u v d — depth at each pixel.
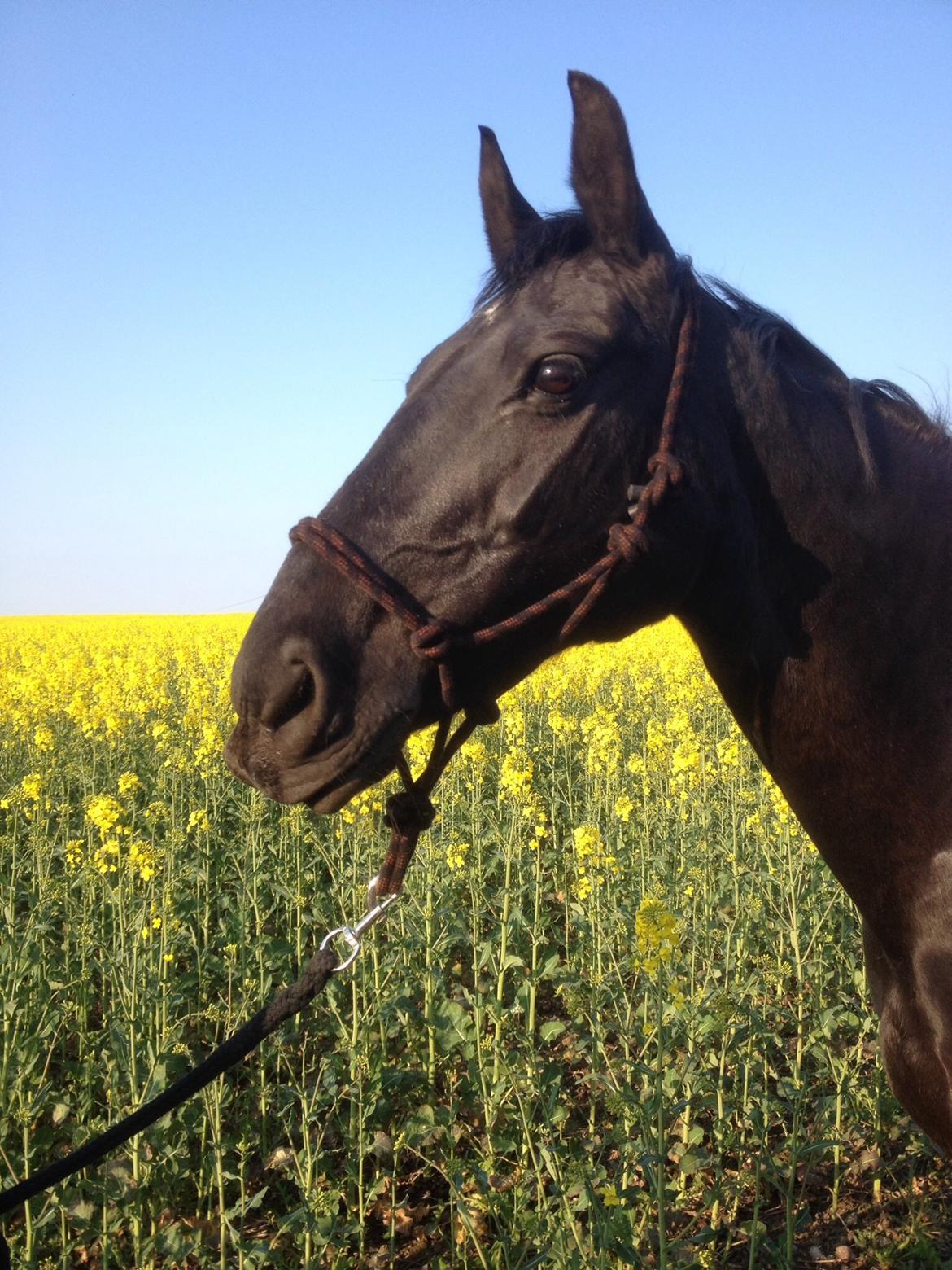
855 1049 4.12
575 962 5.18
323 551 1.88
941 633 2.02
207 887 6.01
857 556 2.02
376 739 1.87
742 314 2.12
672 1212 3.73
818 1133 3.92
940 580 2.04
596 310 1.89
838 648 2.02
